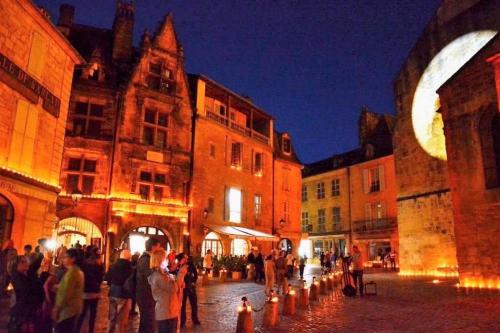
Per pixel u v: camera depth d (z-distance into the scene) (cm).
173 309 556
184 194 2397
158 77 2431
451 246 2261
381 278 2252
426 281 2002
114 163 2150
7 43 1348
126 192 2156
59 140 1653
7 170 1291
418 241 2464
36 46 1500
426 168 2467
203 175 2516
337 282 1830
